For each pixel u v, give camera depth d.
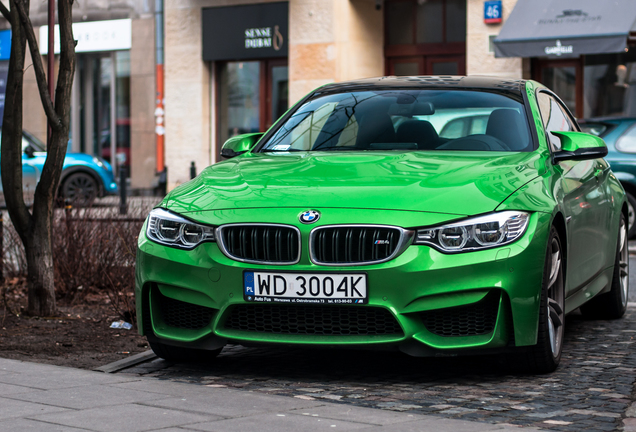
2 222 8.84
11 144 7.00
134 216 8.70
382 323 4.71
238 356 5.74
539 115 6.06
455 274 4.60
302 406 4.21
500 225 4.68
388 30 20.45
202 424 3.83
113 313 7.45
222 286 4.83
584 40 16.14
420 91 6.39
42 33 23.78
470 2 18.38
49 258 7.20
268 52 20.64
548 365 5.01
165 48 22.00
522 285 4.67
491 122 5.94
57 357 5.79
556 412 4.25
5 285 8.51
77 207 8.68
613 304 7.04
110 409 4.10
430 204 4.71
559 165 5.75
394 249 4.64
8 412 4.04
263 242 4.78
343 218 4.68
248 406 4.19
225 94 21.80
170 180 22.12
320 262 4.69
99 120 24.28
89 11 23.92
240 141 6.35
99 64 24.23
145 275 5.10
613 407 4.36
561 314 5.29
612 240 6.79
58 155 7.05
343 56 19.80
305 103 6.62
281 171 5.31
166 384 4.72
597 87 18.00
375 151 5.71
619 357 5.64
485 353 4.71
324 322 4.77
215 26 21.31
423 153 5.57
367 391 4.72
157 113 23.19
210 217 4.91
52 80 8.11
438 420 3.96
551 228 5.01
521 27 16.94
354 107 6.34
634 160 12.49
